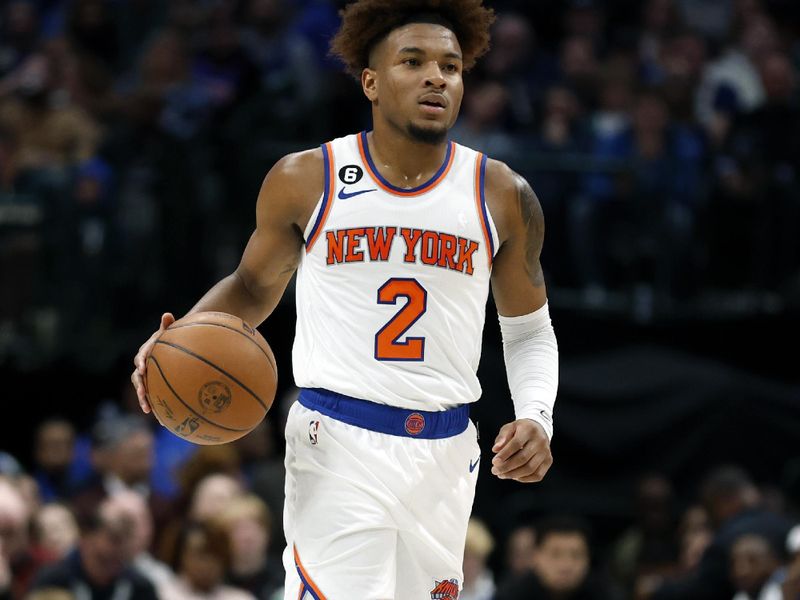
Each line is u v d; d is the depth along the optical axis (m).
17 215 24.17
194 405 9.31
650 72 30.03
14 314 24.12
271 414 24.17
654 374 24.50
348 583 9.45
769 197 25.95
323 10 30.16
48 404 24.20
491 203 9.84
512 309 10.32
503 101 27.03
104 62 30.08
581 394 24.31
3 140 25.36
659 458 24.47
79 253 24.23
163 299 24.48
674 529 23.25
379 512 9.48
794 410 24.66
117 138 24.86
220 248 24.73
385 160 9.77
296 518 9.77
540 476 9.60
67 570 17.25
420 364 9.59
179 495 20.19
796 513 23.88
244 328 9.55
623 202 25.14
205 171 24.78
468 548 19.09
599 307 24.62
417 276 9.58
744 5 32.69
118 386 24.27
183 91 25.70
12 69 29.84
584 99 28.73
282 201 9.80
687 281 25.33
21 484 19.45
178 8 30.09
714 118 28.61
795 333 24.86
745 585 18.05
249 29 29.78
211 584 17.69
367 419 9.58
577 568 18.58
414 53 9.60
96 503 19.80
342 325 9.61
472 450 9.95
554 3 31.45
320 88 27.33
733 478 20.95
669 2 31.86
